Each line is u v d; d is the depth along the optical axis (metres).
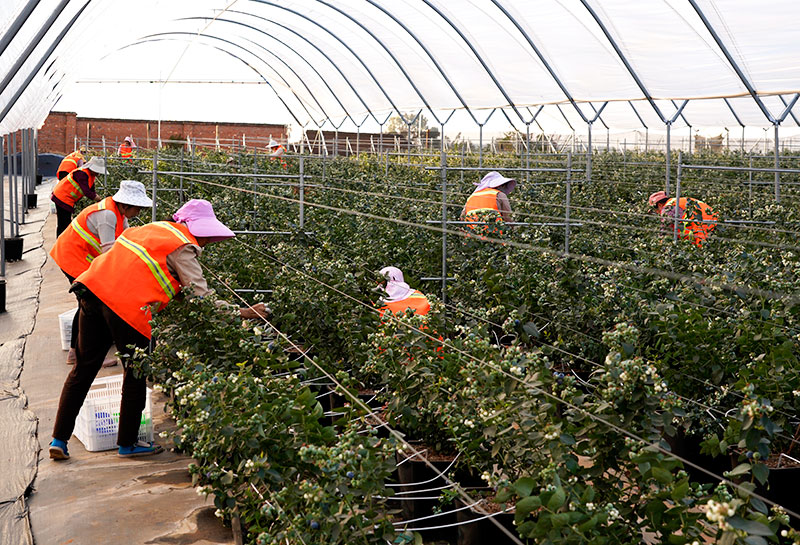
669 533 3.42
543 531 3.25
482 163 24.52
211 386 4.26
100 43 19.73
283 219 10.91
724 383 5.74
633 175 20.48
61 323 9.53
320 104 33.19
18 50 9.20
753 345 5.75
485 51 18.89
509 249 8.38
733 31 11.63
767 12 10.79
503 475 4.56
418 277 9.21
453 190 15.53
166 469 6.30
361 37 22.88
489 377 4.25
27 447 6.68
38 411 7.59
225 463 4.24
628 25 13.38
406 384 5.23
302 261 7.98
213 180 16.88
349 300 6.81
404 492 4.95
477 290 7.62
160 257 6.12
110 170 20.91
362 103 29.00
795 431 5.54
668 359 5.90
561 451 3.64
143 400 6.38
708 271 7.39
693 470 5.86
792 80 12.15
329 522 3.44
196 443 4.27
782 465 5.42
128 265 6.12
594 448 3.87
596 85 16.70
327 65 27.88
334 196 14.19
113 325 6.14
